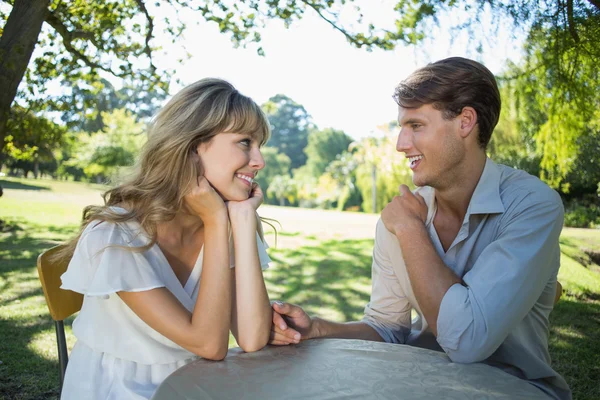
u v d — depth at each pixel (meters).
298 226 12.74
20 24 4.23
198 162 1.48
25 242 7.62
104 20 5.95
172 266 1.55
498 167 1.62
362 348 1.42
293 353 1.37
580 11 3.98
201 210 1.42
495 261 1.38
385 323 1.84
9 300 4.38
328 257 7.55
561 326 3.74
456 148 1.53
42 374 2.76
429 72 1.52
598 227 8.23
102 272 1.29
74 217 11.25
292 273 6.28
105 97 36.62
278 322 1.45
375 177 31.55
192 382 1.15
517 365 1.54
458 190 1.60
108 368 1.36
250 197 1.58
